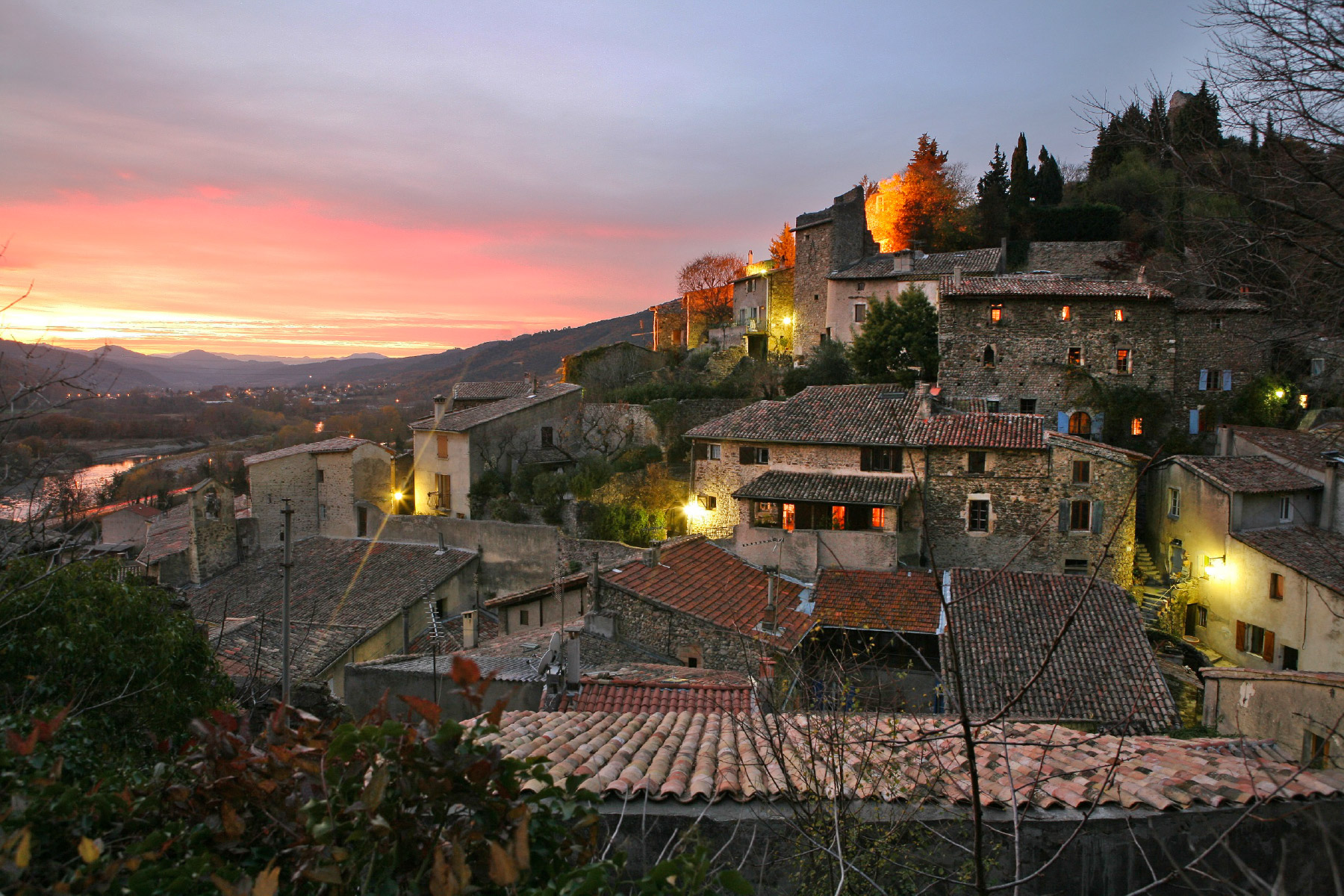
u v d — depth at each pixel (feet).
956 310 112.78
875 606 67.41
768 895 19.57
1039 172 170.30
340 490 121.60
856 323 149.59
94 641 28.81
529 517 107.96
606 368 156.25
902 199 180.04
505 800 11.34
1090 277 136.15
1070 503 84.94
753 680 27.27
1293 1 21.01
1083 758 24.44
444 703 44.47
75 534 32.07
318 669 59.72
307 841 10.93
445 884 9.63
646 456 120.78
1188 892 19.94
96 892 10.04
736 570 74.28
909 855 20.26
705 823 20.13
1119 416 107.55
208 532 98.68
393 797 11.06
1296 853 20.29
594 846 12.42
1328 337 24.43
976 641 59.88
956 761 23.84
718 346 185.37
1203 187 24.36
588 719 32.19
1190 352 110.52
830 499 84.53
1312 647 69.36
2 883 9.65
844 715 22.53
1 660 27.20
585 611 64.44
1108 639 58.59
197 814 12.28
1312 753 33.91
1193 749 26.35
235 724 13.34
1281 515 82.84
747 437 95.55
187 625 33.99
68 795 11.86
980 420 90.84
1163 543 93.61
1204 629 83.97
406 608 74.33
